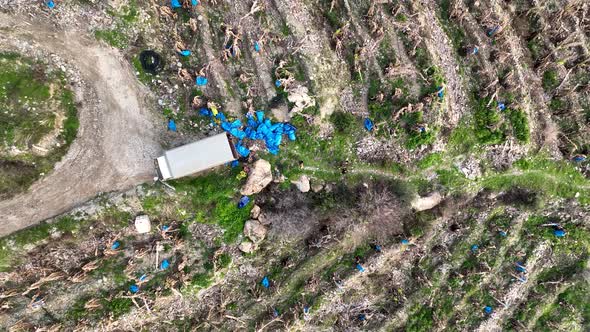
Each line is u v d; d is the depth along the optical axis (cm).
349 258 2433
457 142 2425
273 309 2366
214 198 2177
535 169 2525
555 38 2545
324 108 2267
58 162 2098
